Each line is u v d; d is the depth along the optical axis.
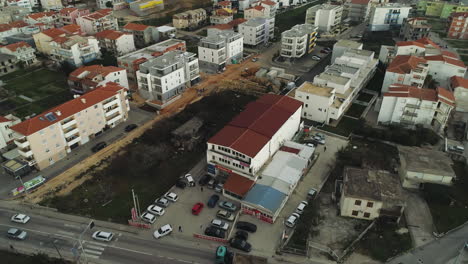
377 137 96.94
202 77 137.75
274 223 71.69
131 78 134.38
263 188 76.12
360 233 68.50
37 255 62.84
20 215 72.00
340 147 95.19
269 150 84.56
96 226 71.12
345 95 110.12
